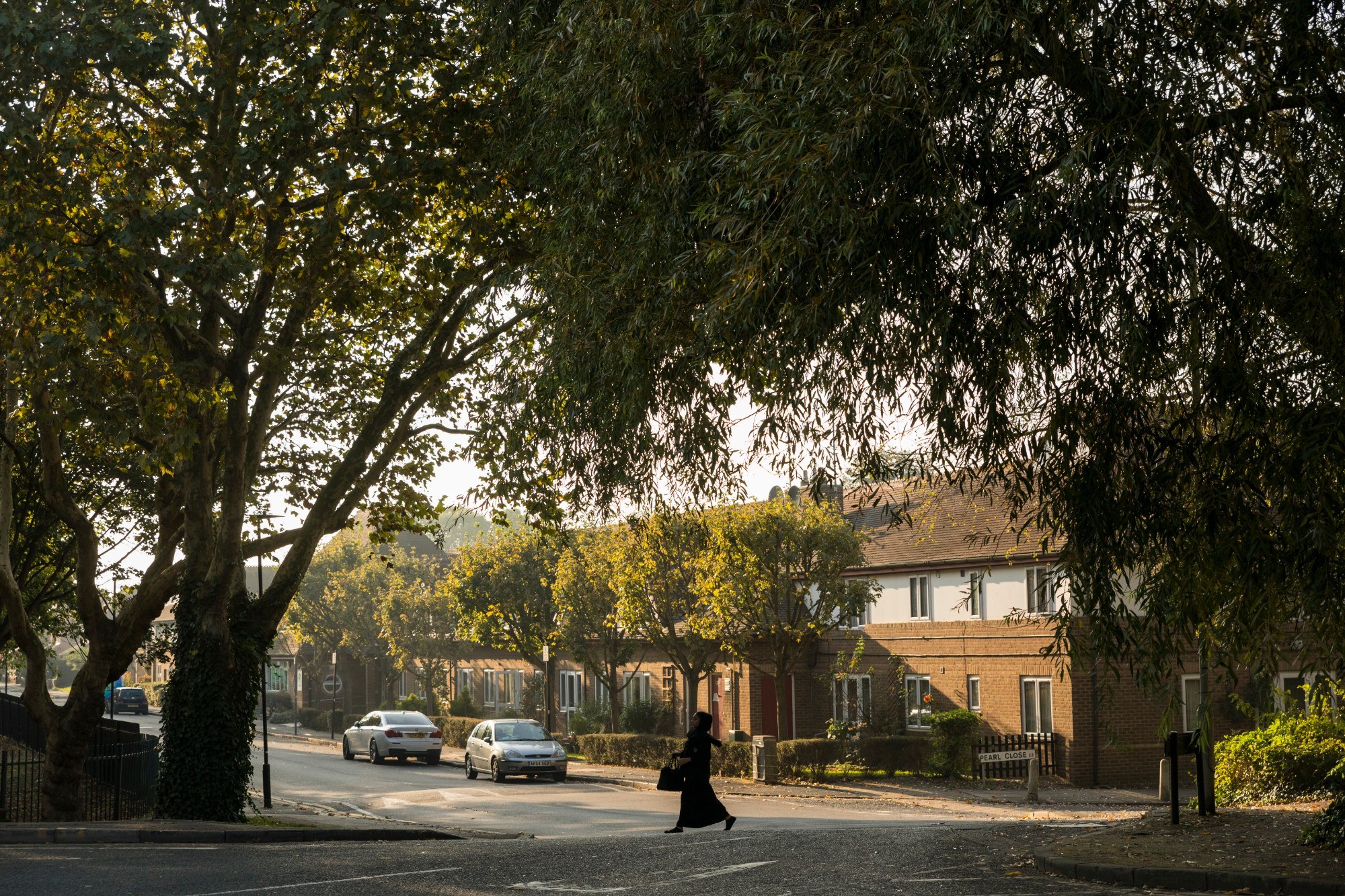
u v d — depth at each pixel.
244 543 19.20
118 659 18.75
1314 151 8.64
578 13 9.80
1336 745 18.17
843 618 30.61
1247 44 8.51
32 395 16.97
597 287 10.13
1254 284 8.30
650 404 10.23
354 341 22.42
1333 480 8.11
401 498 22.36
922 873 9.94
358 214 16.69
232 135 14.82
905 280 7.98
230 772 17.91
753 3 8.60
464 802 26.88
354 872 10.39
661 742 34.53
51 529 27.73
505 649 43.12
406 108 15.47
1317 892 8.60
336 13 14.78
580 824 21.48
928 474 9.84
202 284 15.65
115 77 16.09
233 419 17.61
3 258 14.99
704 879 9.63
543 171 11.66
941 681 32.59
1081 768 27.98
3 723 38.12
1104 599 8.50
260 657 18.64
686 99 9.81
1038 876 9.80
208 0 15.12
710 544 30.16
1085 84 8.12
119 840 15.30
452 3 15.48
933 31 7.66
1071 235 7.70
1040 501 8.89
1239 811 14.72
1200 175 8.49
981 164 8.05
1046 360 8.37
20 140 13.95
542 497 19.28
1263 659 8.84
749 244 8.45
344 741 43.03
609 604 36.38
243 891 9.06
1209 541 8.12
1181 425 8.48
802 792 27.14
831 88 7.80
